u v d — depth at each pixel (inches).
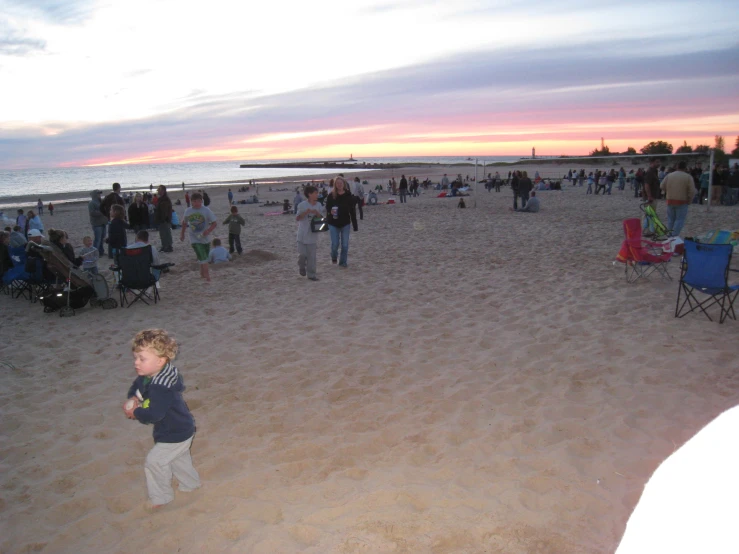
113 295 334.3
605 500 121.3
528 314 262.4
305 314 279.1
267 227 696.4
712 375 182.5
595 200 918.4
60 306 292.7
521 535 110.5
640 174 946.7
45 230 764.0
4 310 310.3
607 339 221.8
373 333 245.1
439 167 4207.7
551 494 124.4
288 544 111.8
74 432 163.9
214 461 144.9
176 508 126.6
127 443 156.9
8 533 119.9
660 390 173.6
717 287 234.4
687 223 548.4
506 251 432.5
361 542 110.6
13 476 141.6
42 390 194.2
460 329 245.6
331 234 391.9
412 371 201.0
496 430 154.8
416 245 483.2
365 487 130.1
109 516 125.0
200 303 308.0
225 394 186.2
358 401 177.9
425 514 118.9
